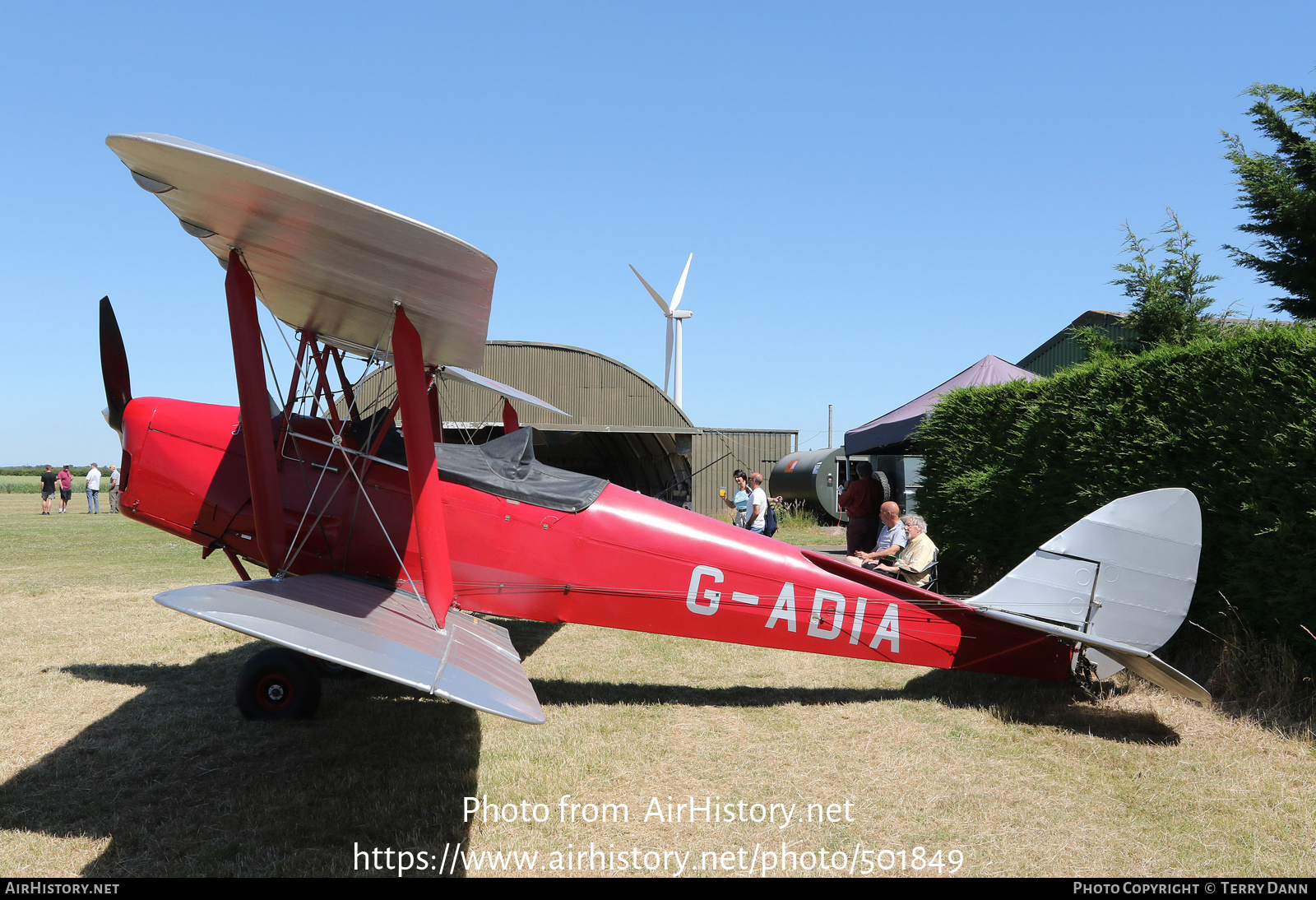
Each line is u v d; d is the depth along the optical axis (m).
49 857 3.05
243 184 3.39
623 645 7.02
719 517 22.27
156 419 5.31
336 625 3.35
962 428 8.44
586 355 23.02
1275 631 4.89
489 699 2.96
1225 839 3.26
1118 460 6.02
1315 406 4.47
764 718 4.90
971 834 3.33
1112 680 5.45
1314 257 10.86
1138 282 10.66
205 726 4.55
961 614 5.26
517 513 5.20
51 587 9.48
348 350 6.10
